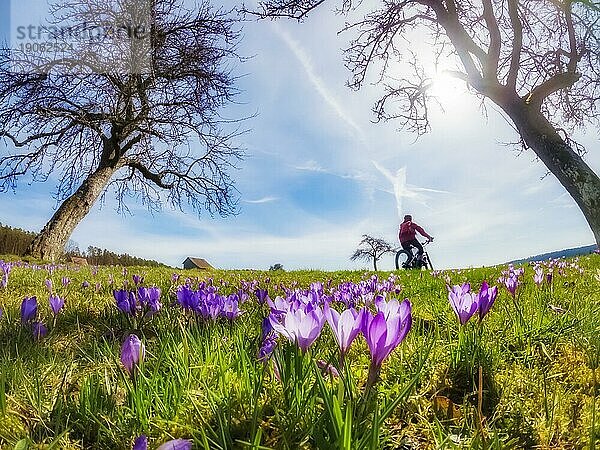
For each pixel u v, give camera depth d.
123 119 21.67
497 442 1.53
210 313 2.90
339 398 1.48
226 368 2.07
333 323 1.56
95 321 3.98
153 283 8.16
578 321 3.15
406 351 2.58
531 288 5.59
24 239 35.09
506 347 2.80
